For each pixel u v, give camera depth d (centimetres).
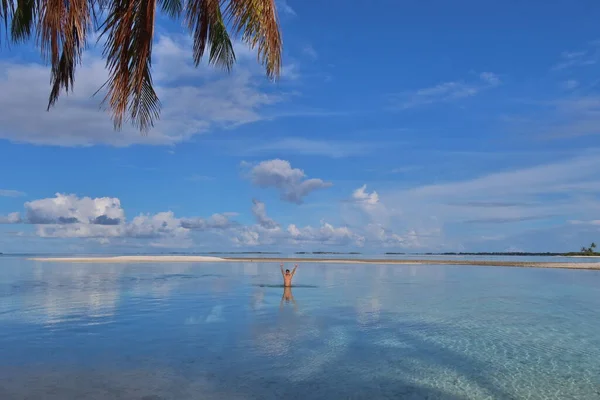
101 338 1132
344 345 1091
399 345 1102
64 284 2633
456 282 3062
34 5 646
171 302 1828
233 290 2328
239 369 873
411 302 1917
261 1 614
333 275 3697
